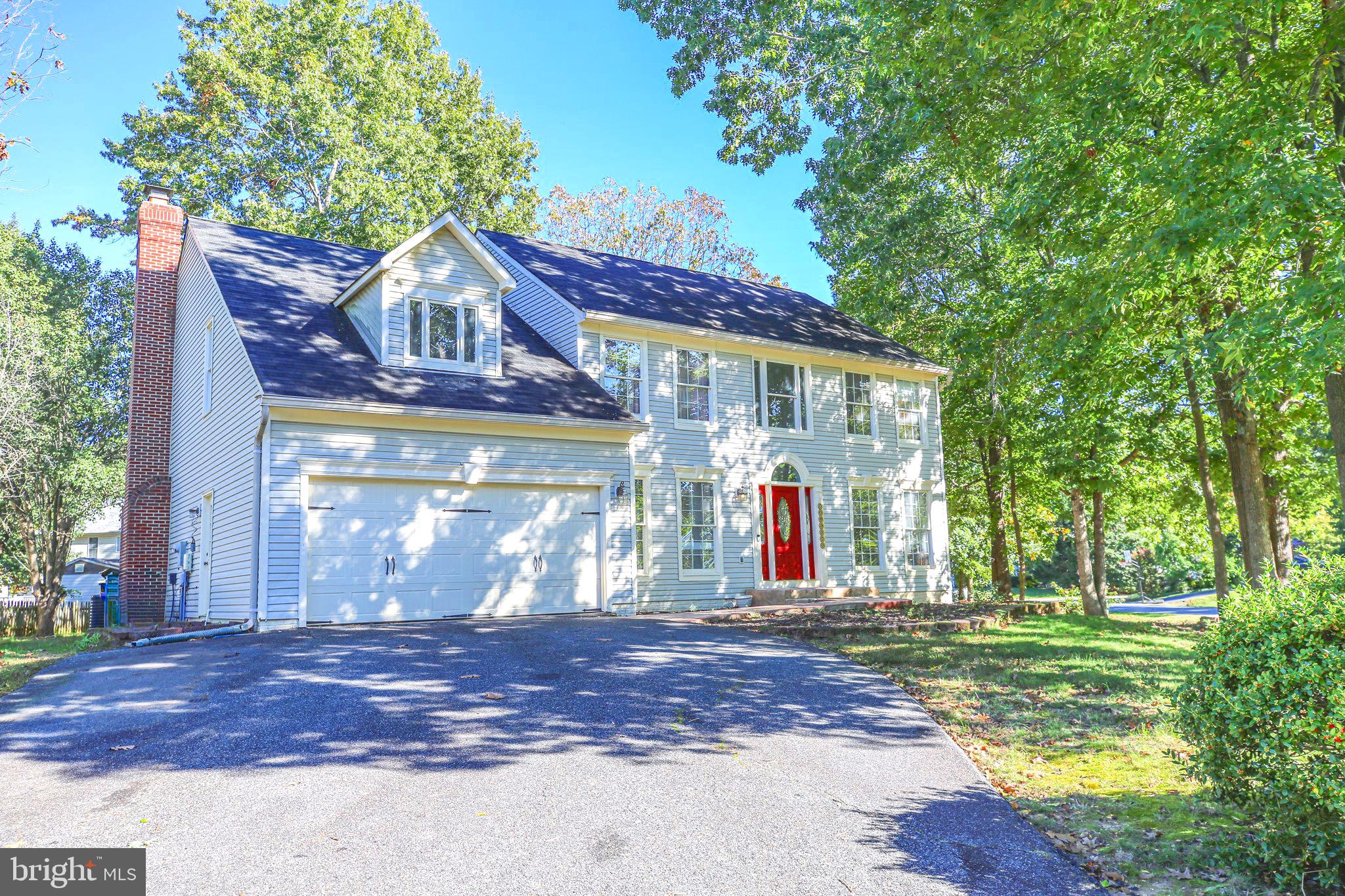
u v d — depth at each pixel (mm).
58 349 28516
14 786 5883
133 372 19422
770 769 6555
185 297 19141
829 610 17266
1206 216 8680
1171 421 19875
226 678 8703
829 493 21328
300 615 12758
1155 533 30672
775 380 20969
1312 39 8633
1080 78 10805
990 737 7953
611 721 7531
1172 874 4965
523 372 16609
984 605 19734
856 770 6672
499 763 6352
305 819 5266
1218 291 13281
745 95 22938
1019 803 6176
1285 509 19281
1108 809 5996
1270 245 10180
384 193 30109
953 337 22266
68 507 28703
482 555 14719
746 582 19469
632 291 20141
